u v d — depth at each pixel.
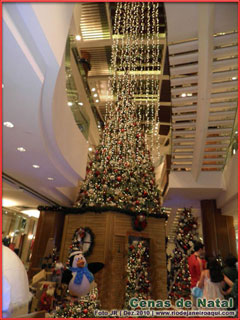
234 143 7.01
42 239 8.92
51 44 2.42
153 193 7.58
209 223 9.29
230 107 6.68
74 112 6.28
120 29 8.36
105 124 8.31
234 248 8.81
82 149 6.97
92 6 7.74
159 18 8.00
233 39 5.36
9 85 2.79
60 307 4.73
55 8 2.50
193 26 5.49
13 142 4.12
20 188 7.05
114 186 7.10
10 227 11.69
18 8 2.00
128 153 7.49
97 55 9.55
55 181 6.36
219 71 5.98
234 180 6.98
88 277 4.55
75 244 6.47
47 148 4.49
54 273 5.77
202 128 7.05
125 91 8.88
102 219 6.80
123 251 6.55
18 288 1.25
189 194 9.05
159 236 7.28
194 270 4.86
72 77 6.39
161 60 9.20
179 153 8.19
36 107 3.19
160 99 11.24
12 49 2.25
